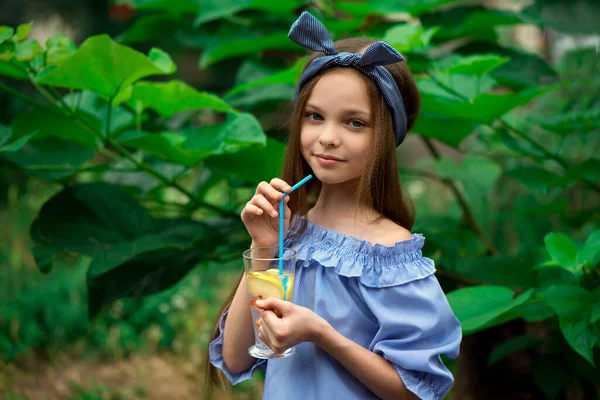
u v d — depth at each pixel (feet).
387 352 5.19
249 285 5.31
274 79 8.40
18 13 22.09
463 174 11.68
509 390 10.16
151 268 8.12
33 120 8.17
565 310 6.57
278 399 5.58
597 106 10.05
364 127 5.46
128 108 9.80
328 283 5.51
